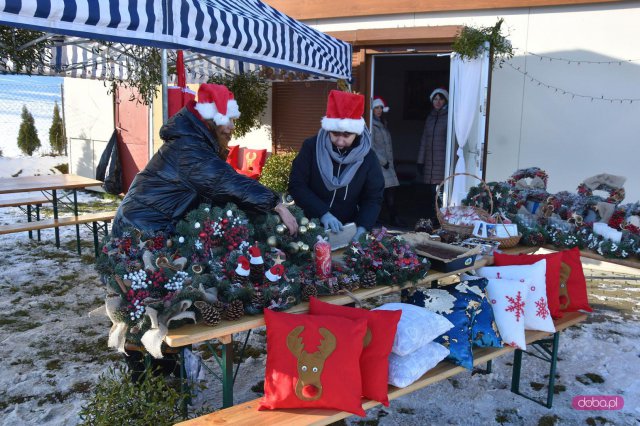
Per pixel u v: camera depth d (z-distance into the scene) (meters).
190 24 3.97
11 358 3.95
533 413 3.38
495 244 3.92
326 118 3.42
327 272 2.92
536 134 6.60
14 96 17.75
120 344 2.57
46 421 3.17
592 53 6.21
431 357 2.81
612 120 6.20
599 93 6.23
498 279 3.33
